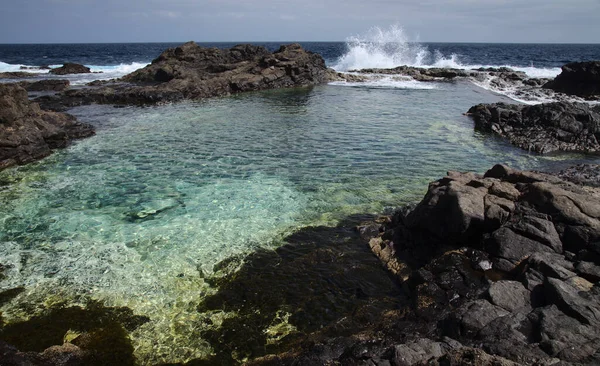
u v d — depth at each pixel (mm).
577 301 7352
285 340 8594
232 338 8656
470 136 26656
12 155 19625
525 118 27891
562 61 90812
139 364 7977
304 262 11648
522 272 9062
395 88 49031
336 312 9547
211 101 40344
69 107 35531
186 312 9492
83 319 9227
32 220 14008
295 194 16547
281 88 50250
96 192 16516
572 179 16172
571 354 6285
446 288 9539
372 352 7348
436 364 6480
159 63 54875
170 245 12484
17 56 105375
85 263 11445
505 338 6887
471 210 10812
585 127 25703
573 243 9766
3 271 10992
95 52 133625
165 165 19906
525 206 11000
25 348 8336
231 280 10750
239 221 14156
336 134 26484
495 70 61375
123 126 28344
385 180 18234
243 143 24016
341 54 115812
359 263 11695
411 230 12422
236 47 60625
